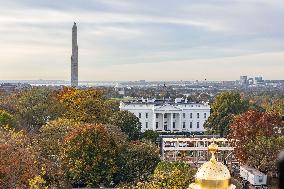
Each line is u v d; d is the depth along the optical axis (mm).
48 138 83250
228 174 11547
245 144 95125
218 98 156625
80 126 82500
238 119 104438
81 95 135375
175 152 106125
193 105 192625
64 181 66312
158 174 52375
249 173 82625
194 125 191500
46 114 122375
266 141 90062
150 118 188750
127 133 129125
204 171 11578
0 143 56281
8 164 47188
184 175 52500
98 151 75750
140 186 53375
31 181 40688
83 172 74375
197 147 107938
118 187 68062
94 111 122312
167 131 187625
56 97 148250
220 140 111812
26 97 129375
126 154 79062
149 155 79125
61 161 74938
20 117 119062
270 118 98188
